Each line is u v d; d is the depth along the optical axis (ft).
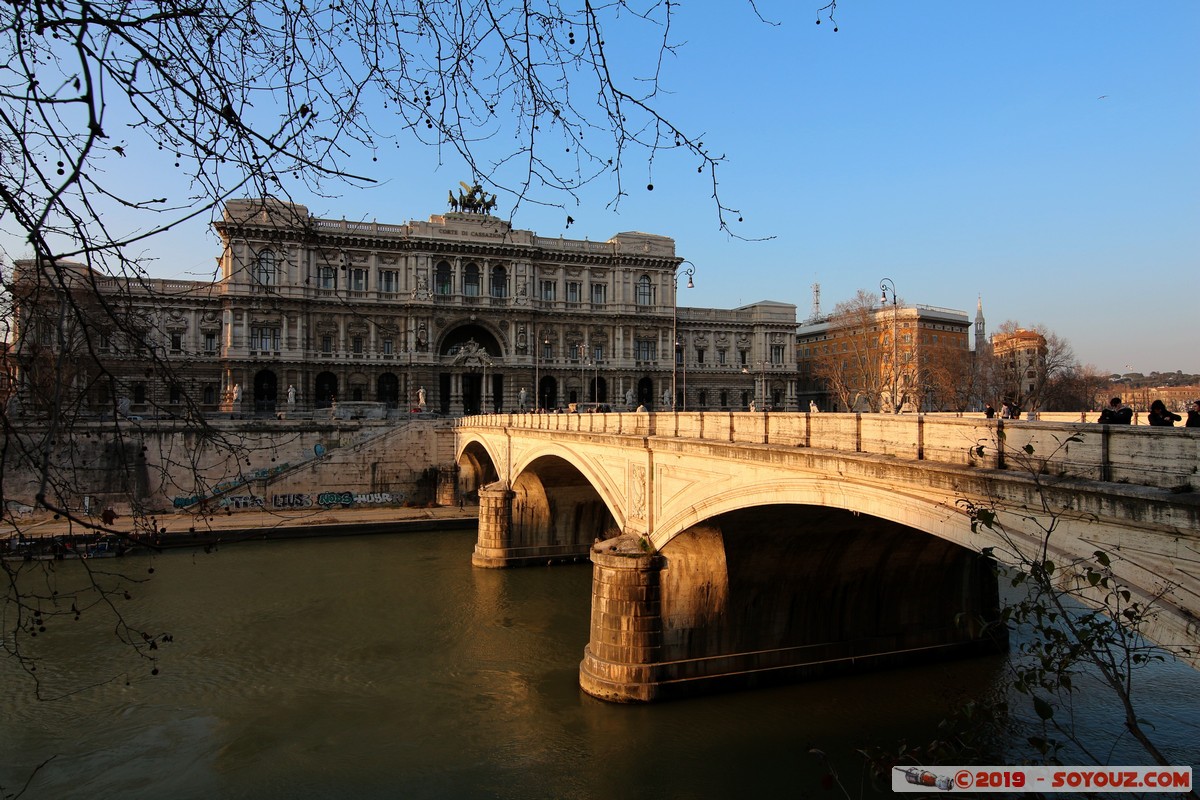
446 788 80.23
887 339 333.42
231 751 87.86
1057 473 46.06
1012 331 359.87
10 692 102.42
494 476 253.24
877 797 75.56
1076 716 88.38
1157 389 524.93
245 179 18.81
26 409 20.94
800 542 97.30
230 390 288.92
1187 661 37.17
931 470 54.54
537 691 103.40
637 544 103.96
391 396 334.03
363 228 329.72
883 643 106.63
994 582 113.19
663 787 79.46
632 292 383.04
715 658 100.73
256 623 132.46
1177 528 37.60
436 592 154.81
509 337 354.13
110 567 167.32
